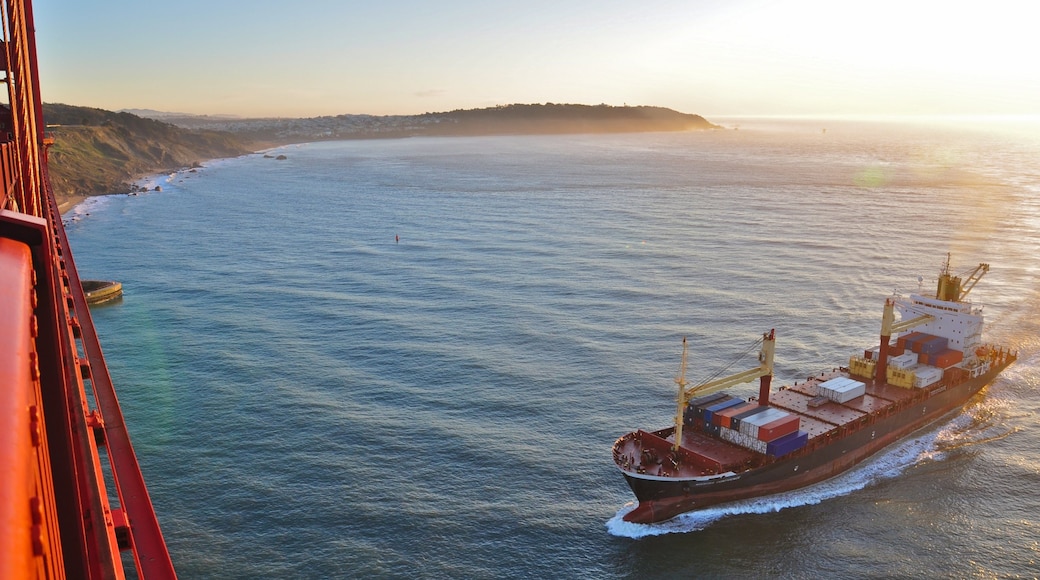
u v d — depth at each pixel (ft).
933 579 174.91
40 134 267.59
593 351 320.09
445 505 200.85
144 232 624.59
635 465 205.46
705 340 336.49
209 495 203.62
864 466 232.32
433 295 413.18
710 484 198.70
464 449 230.68
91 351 94.07
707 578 176.55
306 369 297.53
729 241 566.77
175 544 182.50
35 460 18.93
